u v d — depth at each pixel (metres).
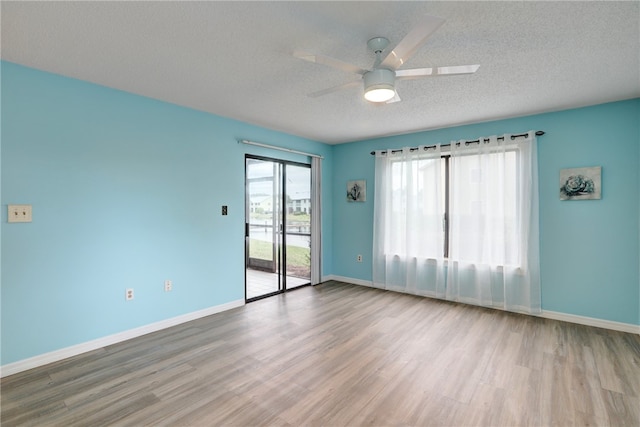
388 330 3.30
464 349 2.86
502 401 2.10
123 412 1.99
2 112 2.40
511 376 2.40
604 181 3.36
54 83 2.64
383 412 1.99
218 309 3.88
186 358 2.69
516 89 2.96
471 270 4.15
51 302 2.63
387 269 4.88
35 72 2.54
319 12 1.81
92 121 2.85
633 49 2.22
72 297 2.74
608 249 3.36
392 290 4.87
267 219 4.60
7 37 2.07
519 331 3.27
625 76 2.68
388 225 4.88
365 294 4.68
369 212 5.19
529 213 3.70
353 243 5.39
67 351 2.71
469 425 1.88
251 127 4.25
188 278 3.59
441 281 4.39
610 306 3.35
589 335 3.17
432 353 2.78
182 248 3.54
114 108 2.99
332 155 5.64
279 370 2.49
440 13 1.81
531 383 2.31
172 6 1.75
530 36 2.06
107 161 2.95
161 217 3.35
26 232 2.50
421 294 4.57
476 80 2.75
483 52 2.27
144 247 3.22
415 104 3.38
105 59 2.40
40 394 2.17
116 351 2.82
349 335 3.17
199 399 2.12
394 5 1.75
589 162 3.43
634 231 3.23
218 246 3.89
